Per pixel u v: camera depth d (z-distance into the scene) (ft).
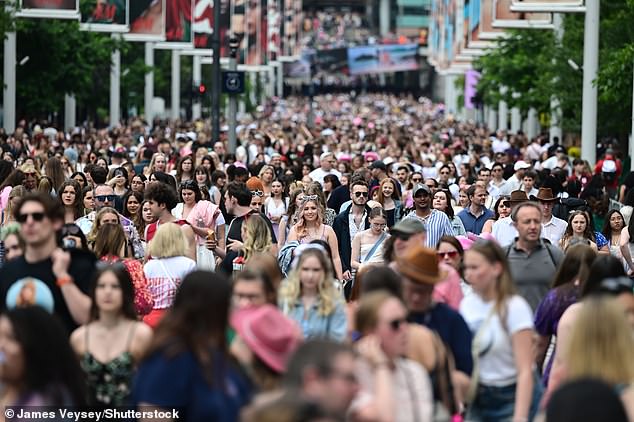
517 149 420.77
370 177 238.07
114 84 616.39
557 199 181.98
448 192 172.76
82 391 79.41
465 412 91.71
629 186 239.50
